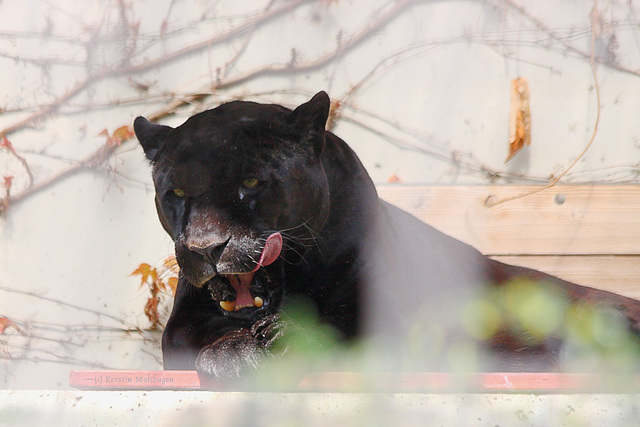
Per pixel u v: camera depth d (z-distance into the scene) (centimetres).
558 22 1006
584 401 473
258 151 565
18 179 1052
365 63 1025
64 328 1012
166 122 1045
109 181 1034
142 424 480
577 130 990
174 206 571
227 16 1051
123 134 1038
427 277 703
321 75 1030
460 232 909
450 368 682
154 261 1007
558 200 916
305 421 473
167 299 995
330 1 1037
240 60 1044
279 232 566
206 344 585
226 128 570
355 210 638
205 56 1048
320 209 600
